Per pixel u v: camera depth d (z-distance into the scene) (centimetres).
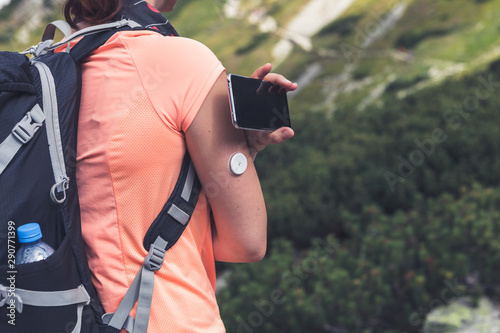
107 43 92
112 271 92
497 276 369
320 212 600
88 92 91
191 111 90
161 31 99
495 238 382
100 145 89
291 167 750
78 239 88
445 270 373
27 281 82
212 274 107
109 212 91
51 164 85
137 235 91
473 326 350
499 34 2100
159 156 90
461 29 2294
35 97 85
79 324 87
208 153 92
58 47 96
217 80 92
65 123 86
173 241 93
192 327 94
